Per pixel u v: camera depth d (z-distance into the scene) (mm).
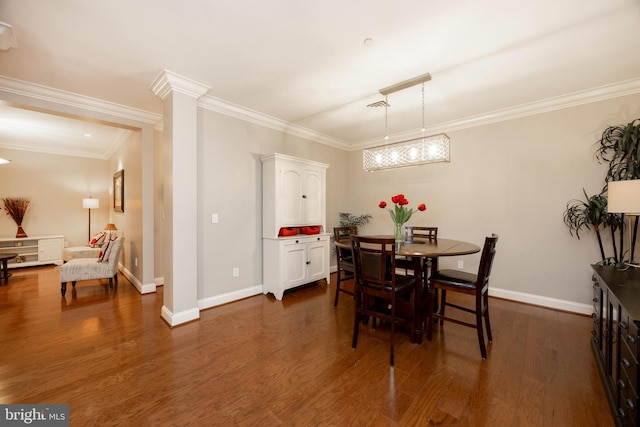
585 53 2221
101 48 2156
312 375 1885
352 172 5242
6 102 2682
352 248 2303
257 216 3719
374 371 1933
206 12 1761
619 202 1975
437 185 4062
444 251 2307
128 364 2004
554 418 1490
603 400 1628
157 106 3398
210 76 2621
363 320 2770
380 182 4801
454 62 2369
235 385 1772
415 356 2135
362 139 4922
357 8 1728
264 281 3730
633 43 2074
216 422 1461
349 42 2090
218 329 2607
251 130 3637
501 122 3490
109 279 4156
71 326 2668
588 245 2945
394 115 3666
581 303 2975
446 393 1696
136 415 1507
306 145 4441
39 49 2156
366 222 4965
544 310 3094
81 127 4297
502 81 2707
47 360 2055
